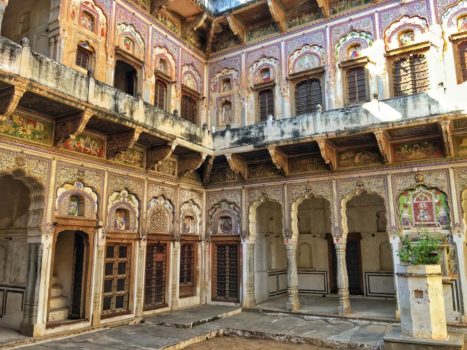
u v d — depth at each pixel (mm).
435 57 8906
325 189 9625
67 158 7609
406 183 8734
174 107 10508
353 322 8438
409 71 9258
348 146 9438
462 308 7852
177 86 10680
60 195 7430
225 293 10664
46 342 6785
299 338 7277
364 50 9727
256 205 10602
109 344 6703
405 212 8688
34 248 7070
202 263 10953
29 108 6980
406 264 6398
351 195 9312
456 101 7609
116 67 9898
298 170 10047
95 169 8148
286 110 10477
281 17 10820
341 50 10008
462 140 8289
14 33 8625
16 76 5906
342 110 8750
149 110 8461
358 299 11258
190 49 11391
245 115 11047
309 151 9789
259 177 10570
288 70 10656
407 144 8836
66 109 6992
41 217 7043
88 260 7875
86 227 7863
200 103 11609
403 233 8625
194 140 9734
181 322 8258
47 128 7312
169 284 9703
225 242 10820
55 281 8219
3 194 8117
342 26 10102
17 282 7422
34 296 6871
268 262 11531
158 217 9680
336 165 9555
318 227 12484
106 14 8836
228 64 11641
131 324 8367
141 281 8906
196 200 11016
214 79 11789
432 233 8336
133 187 9000
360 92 9703
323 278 12156
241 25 11438
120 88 9836
